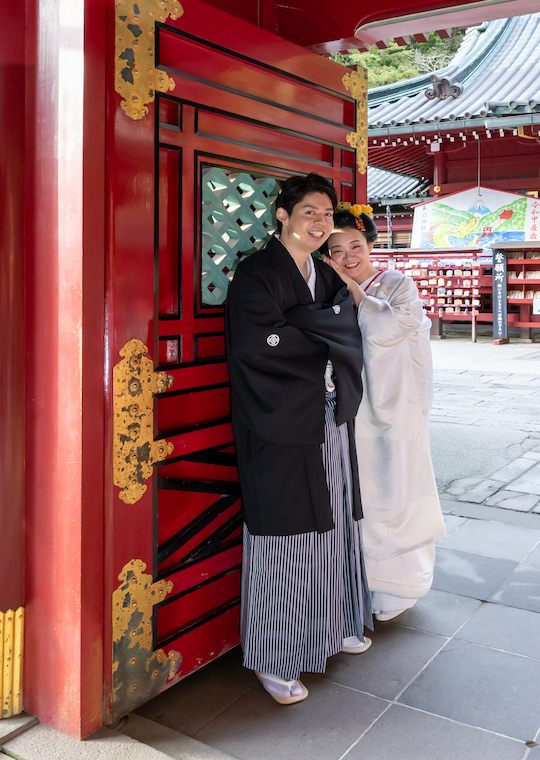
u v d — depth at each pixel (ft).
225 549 7.77
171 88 6.58
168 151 6.81
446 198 51.67
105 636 6.41
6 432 6.35
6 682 6.53
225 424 7.70
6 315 6.28
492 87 44.70
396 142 45.29
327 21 10.12
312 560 7.08
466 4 9.30
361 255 8.33
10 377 6.34
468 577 10.08
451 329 54.29
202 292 7.37
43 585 6.40
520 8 9.36
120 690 6.57
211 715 6.85
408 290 8.22
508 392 25.32
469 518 12.66
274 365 6.64
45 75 6.08
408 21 9.82
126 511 6.42
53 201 6.09
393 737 6.44
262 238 8.17
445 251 46.44
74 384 6.01
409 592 8.54
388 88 50.83
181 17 6.62
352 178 9.46
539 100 37.76
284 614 7.06
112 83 5.99
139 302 6.39
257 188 7.98
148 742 6.34
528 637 8.32
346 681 7.43
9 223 6.25
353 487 7.57
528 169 49.57
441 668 7.66
